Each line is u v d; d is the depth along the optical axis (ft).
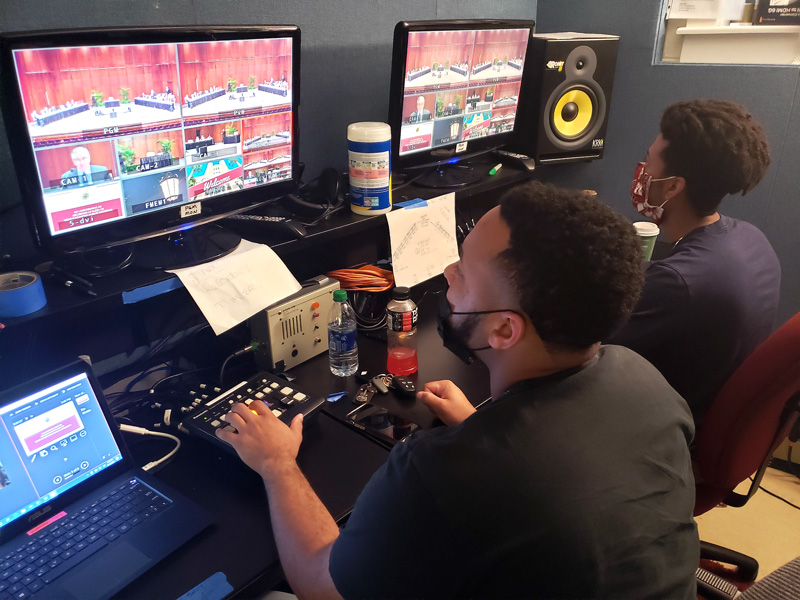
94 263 3.74
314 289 4.59
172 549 2.93
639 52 6.73
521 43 5.75
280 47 4.00
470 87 5.49
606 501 2.19
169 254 3.96
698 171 4.29
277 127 4.27
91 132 3.31
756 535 6.03
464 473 2.22
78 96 3.19
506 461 2.22
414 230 5.20
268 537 3.06
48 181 3.24
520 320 2.41
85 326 4.07
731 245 4.30
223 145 4.00
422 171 5.90
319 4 4.99
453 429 2.42
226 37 3.67
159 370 4.64
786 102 6.11
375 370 4.52
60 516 3.11
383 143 4.69
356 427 3.86
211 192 4.07
